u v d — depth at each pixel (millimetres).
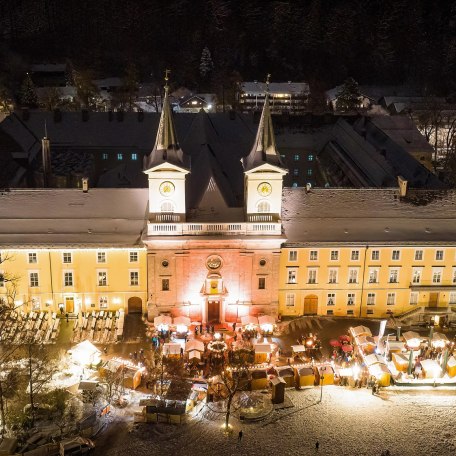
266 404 63719
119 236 80000
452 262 81438
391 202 85375
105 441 58188
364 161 118250
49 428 59375
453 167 148750
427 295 82625
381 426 60500
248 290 79625
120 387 66250
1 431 59031
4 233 79312
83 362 68875
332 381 67812
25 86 193875
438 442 58312
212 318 80625
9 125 130625
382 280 81688
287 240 79625
